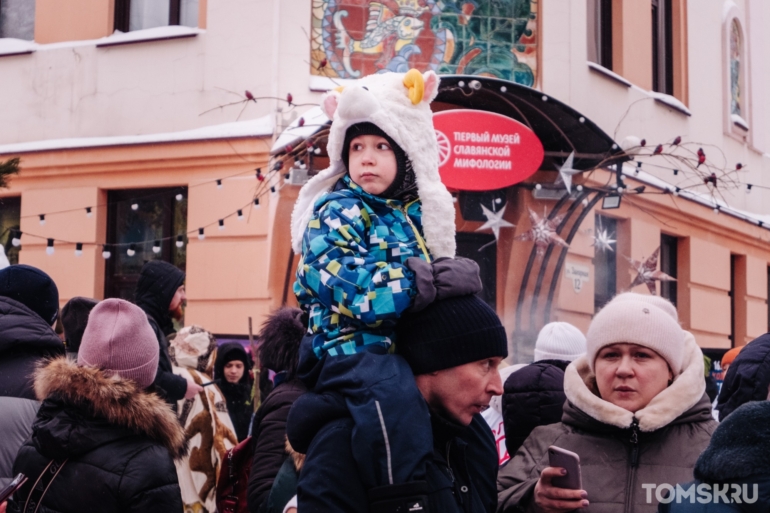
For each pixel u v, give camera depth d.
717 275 12.59
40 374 3.07
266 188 9.02
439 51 9.38
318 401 2.40
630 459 2.93
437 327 2.47
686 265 11.98
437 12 9.39
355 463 2.30
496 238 8.77
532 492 2.91
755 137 13.98
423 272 2.41
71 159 9.94
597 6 10.86
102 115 9.91
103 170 9.84
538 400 3.64
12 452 3.45
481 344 2.48
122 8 10.11
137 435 3.02
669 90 12.20
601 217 10.62
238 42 9.41
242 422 6.70
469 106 8.55
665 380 3.02
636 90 11.05
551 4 9.66
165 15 9.98
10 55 10.37
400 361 2.42
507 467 3.11
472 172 8.23
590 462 2.97
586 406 2.99
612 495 2.88
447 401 2.50
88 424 2.96
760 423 2.42
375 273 2.38
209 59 9.53
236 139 9.29
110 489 2.92
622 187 9.02
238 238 9.26
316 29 9.27
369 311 2.34
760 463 2.38
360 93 2.51
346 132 2.60
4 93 10.35
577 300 9.91
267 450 3.53
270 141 9.13
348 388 2.37
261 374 7.20
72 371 2.99
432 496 2.33
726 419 2.49
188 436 5.39
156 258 9.76
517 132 8.27
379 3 9.34
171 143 9.53
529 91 7.89
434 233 2.55
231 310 9.20
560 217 9.48
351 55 9.30
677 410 2.92
